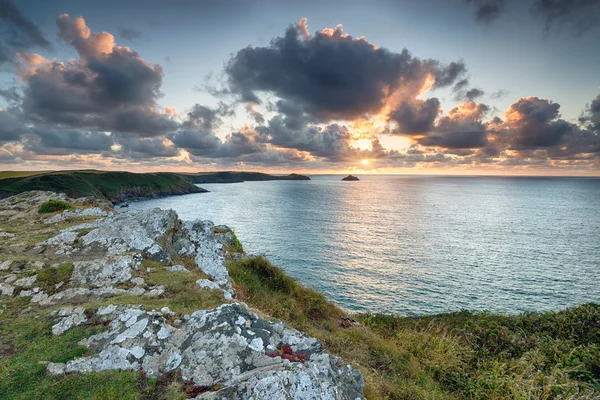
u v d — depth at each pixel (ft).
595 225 319.27
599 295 140.97
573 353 41.98
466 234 271.90
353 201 564.30
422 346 49.88
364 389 28.17
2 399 20.75
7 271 41.47
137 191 617.21
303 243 232.32
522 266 181.27
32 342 26.99
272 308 48.21
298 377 20.70
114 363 23.71
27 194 99.66
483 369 41.22
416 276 164.04
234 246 74.13
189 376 22.56
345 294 140.46
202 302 37.68
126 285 39.73
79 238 53.31
